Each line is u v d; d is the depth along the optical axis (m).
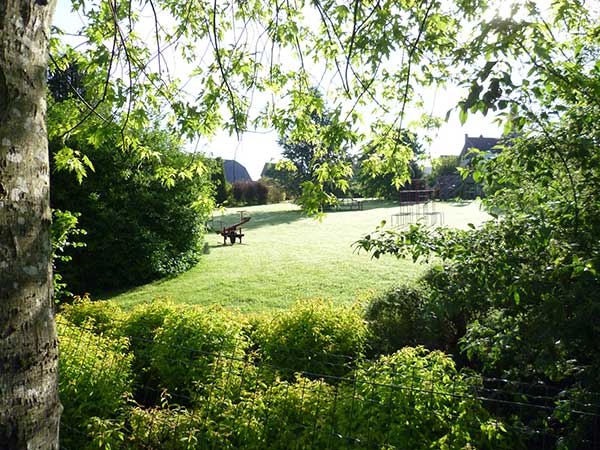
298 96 4.25
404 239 2.98
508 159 2.81
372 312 5.11
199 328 4.25
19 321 1.22
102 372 3.40
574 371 2.78
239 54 4.10
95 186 9.31
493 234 2.76
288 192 35.22
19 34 1.23
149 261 9.70
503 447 2.62
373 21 3.18
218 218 25.14
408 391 2.80
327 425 2.69
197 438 2.78
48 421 1.30
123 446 2.92
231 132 4.10
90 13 3.85
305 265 10.84
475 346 2.98
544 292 2.55
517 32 1.94
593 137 2.58
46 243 1.30
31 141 1.26
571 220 2.55
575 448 2.49
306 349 4.42
